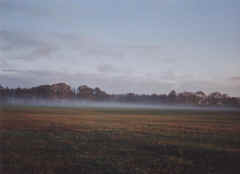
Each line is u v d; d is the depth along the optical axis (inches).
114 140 340.2
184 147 293.3
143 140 337.7
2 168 218.2
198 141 330.0
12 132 393.7
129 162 239.8
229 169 220.2
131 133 402.3
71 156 258.7
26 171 214.1
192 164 233.8
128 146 303.4
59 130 431.8
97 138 352.8
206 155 260.5
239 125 498.9
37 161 240.4
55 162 238.1
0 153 263.0
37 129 437.7
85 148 291.3
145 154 266.5
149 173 209.8
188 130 437.4
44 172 212.7
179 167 226.4
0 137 347.9
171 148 292.4
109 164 232.8
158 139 346.6
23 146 297.3
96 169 219.6
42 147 294.0
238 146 297.4
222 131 422.9
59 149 285.6
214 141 330.3
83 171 215.8
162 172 215.0
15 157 250.5
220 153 267.1
